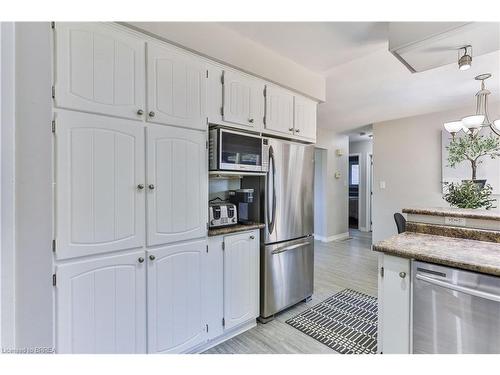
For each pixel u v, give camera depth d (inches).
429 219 76.5
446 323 52.2
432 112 163.5
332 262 163.8
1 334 22.4
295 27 75.2
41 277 25.4
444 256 52.7
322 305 106.4
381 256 61.7
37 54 25.2
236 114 82.1
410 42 63.4
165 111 65.6
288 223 99.1
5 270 22.7
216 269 78.3
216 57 74.4
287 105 99.0
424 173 169.2
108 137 56.7
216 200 95.9
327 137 218.4
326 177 219.5
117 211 58.1
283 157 96.3
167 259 66.7
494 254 53.8
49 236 26.3
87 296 54.4
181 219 69.3
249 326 89.2
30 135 24.5
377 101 140.7
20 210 23.6
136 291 61.3
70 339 52.2
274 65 90.3
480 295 47.3
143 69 62.0
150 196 63.3
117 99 57.8
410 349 57.0
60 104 50.4
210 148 76.4
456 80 111.8
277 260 95.5
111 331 57.5
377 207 193.0
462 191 99.0
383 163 188.5
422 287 55.3
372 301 110.2
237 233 83.7
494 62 94.3
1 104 22.6
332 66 100.3
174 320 68.1
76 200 52.7
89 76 53.9
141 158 61.7
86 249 53.9
